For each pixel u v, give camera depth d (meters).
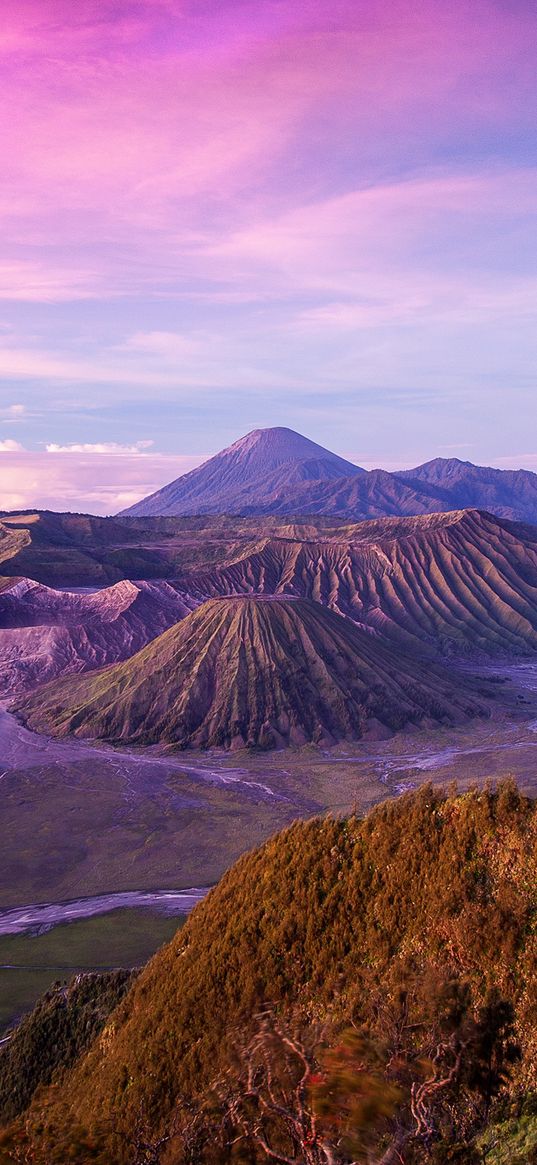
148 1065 17.97
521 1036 12.10
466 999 13.03
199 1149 8.77
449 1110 9.91
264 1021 10.06
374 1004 13.02
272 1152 7.83
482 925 15.55
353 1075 8.25
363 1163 7.65
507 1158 9.17
